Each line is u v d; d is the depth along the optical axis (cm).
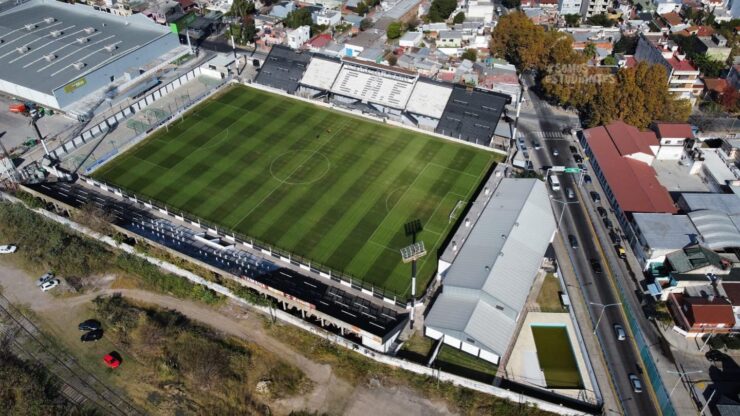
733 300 9581
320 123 15000
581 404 8475
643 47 18325
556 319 9806
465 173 13062
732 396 8538
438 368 9012
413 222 11606
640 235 10962
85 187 12719
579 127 15325
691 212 11400
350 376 8981
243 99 16188
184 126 14850
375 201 12175
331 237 11219
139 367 9062
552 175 13312
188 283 10538
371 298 9925
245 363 9106
